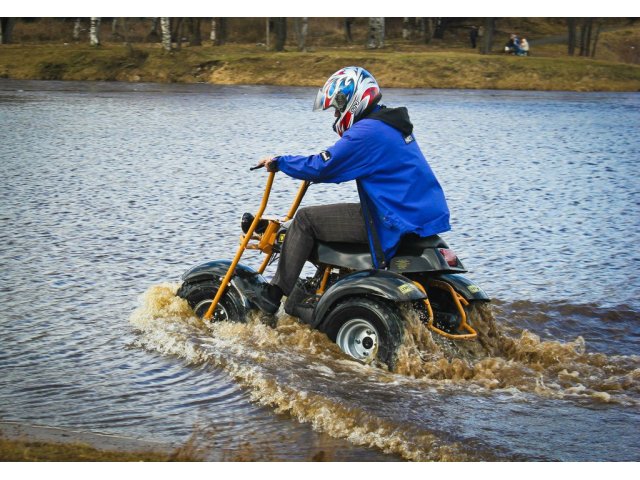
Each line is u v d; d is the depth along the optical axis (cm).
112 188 1356
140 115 2619
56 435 490
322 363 593
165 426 506
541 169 1659
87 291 785
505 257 961
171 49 4834
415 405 532
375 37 5519
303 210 636
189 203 1244
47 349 632
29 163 1611
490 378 582
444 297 635
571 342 671
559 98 3656
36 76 4619
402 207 602
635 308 772
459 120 2602
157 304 706
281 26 5238
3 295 768
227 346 623
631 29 6544
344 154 598
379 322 586
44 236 1012
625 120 2675
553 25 6738
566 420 519
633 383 582
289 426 509
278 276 641
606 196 1372
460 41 6284
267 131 2200
